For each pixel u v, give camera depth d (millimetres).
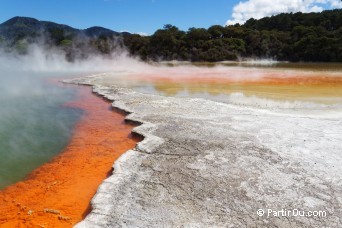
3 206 5184
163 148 6984
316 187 5305
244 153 6672
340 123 8711
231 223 4391
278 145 7094
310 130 8109
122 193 5109
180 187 5312
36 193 5602
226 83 17766
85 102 13047
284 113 9938
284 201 4910
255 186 5344
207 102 11719
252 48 43906
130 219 4457
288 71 25516
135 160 6375
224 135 7789
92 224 4359
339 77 20609
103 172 6367
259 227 4312
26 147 7883
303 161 6270
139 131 8258
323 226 4336
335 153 6641
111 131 9039
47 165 6828
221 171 5871
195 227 4301
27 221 4723
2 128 9367
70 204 5188
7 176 6293
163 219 4461
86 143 8156
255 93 13984
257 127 8391
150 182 5473
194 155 6602
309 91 14461
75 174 6324
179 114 9945
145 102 11961
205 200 4930
